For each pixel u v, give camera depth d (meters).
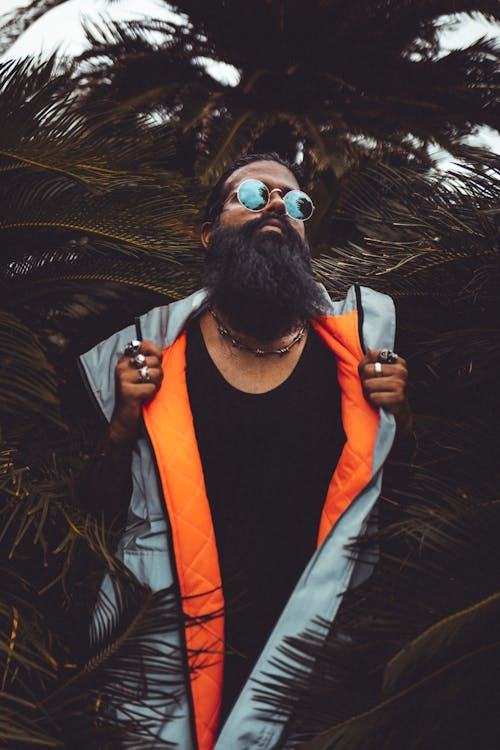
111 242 1.87
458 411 1.76
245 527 1.32
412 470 1.58
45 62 1.83
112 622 1.30
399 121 4.06
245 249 1.38
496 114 4.21
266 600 1.32
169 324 1.42
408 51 4.75
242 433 1.34
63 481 1.54
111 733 1.27
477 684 1.34
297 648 1.23
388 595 1.35
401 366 1.34
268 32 4.41
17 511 1.53
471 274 1.77
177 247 1.85
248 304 1.36
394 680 1.19
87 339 1.99
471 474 1.63
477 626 1.32
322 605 1.26
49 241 1.88
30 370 1.59
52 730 1.30
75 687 1.30
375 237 2.00
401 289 1.80
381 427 1.32
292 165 1.57
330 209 2.50
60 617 1.50
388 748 1.26
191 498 1.29
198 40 4.59
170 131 2.03
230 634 1.32
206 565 1.28
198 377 1.38
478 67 4.43
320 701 1.22
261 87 4.46
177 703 1.26
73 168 1.69
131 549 1.33
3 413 1.68
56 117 1.80
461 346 1.72
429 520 1.47
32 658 1.43
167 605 1.28
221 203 1.54
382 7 4.32
